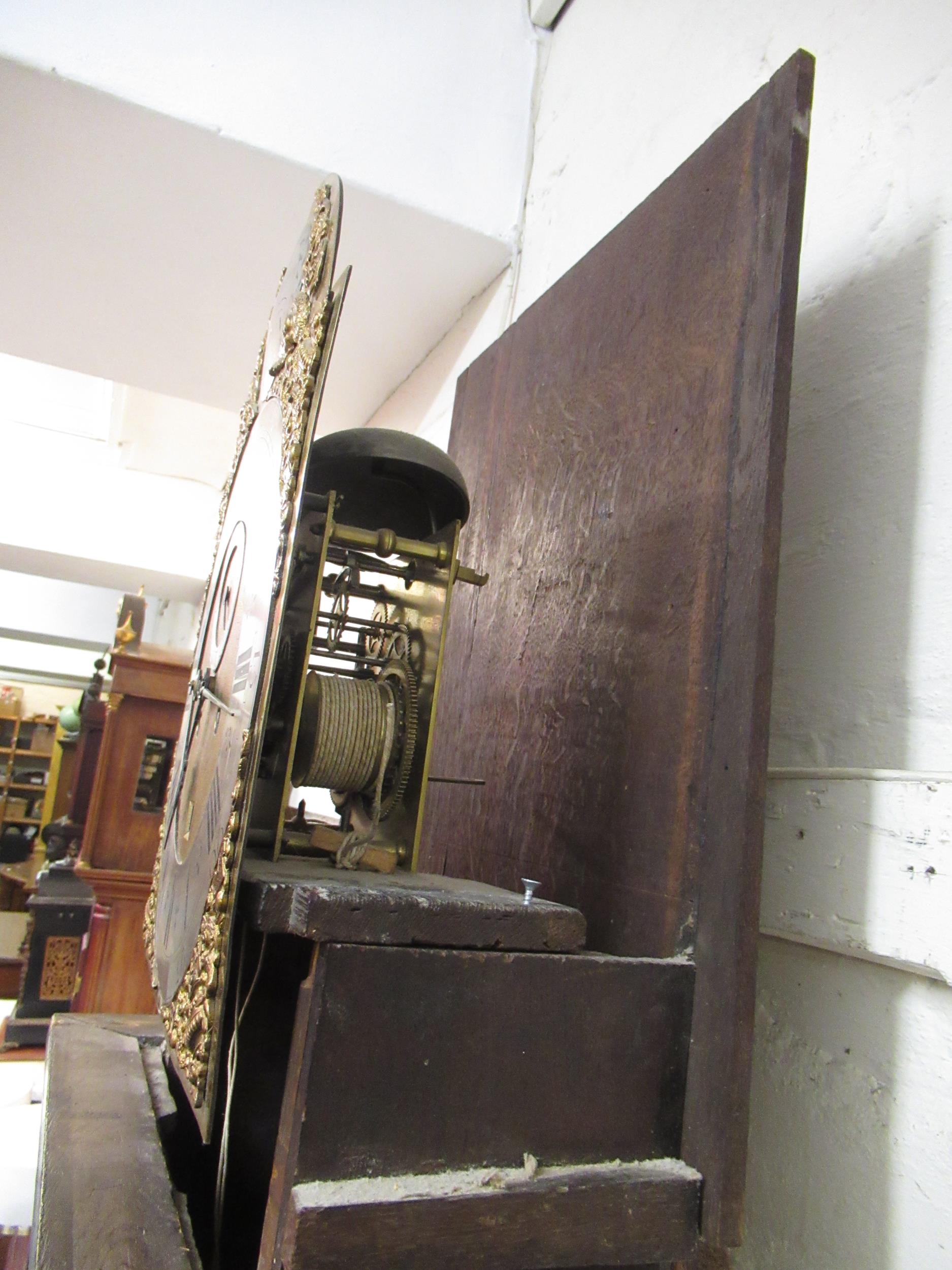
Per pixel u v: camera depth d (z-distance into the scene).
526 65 2.13
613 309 1.26
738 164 1.03
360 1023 0.76
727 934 0.84
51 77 1.70
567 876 1.10
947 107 1.03
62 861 3.75
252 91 1.84
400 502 1.26
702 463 1.00
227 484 1.46
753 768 0.85
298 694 1.00
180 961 0.94
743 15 1.43
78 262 2.29
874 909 0.90
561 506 1.30
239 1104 1.02
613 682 1.09
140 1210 0.87
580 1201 0.78
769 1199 1.00
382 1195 0.73
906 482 1.00
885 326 1.06
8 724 9.62
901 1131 0.87
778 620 1.14
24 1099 2.34
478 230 1.99
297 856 1.06
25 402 4.48
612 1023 0.85
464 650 1.54
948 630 0.91
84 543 4.93
